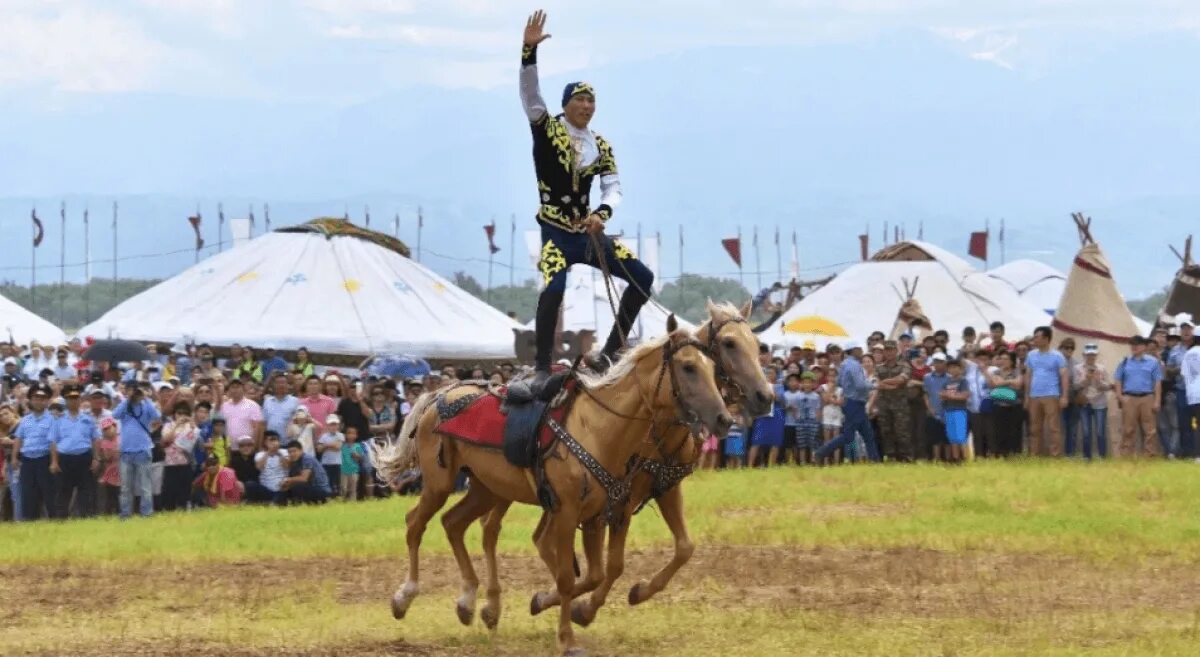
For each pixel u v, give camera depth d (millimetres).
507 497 14547
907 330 39125
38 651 14078
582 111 14688
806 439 30656
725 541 20359
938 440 29641
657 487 14039
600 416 13492
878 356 30750
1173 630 14172
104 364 31547
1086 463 28156
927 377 29672
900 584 17125
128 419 26188
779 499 24375
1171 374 29750
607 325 40156
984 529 20781
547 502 13680
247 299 47188
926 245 46344
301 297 47219
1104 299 33812
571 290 40594
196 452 27312
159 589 17719
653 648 13852
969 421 30312
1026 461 28672
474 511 15156
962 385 29344
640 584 14391
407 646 14195
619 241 14906
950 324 43938
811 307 45344
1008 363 29938
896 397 29922
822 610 15625
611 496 13539
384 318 47000
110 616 16016
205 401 27641
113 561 19938
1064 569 17922
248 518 24375
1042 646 13438
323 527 22922
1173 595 16250
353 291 47719
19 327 45375
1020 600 16031
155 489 27312
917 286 44844
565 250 14664
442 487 15086
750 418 13898
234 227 54812
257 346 45062
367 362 37594
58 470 26844
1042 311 46562
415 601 16797
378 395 28734
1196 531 20219
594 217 14352
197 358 37719
